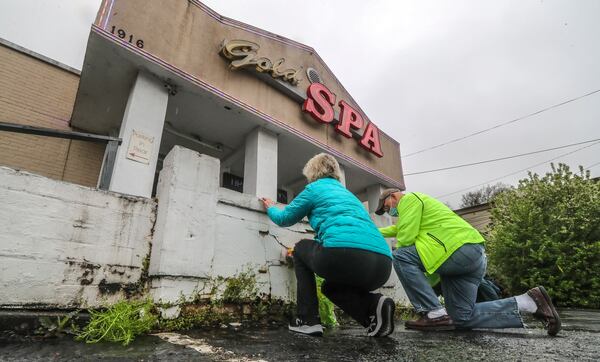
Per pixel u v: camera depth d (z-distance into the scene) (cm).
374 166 902
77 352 148
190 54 510
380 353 157
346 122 799
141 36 450
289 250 327
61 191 210
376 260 202
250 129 643
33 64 614
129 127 423
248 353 154
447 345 181
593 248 812
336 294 224
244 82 593
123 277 224
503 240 913
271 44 683
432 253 252
